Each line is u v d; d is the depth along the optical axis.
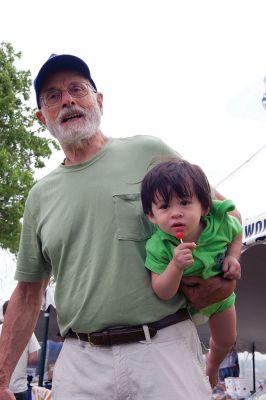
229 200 2.31
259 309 6.19
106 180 2.46
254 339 7.33
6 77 17.39
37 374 9.24
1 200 16.55
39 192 2.68
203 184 2.24
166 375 2.19
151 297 2.27
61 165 2.70
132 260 2.31
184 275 2.27
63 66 2.65
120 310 2.26
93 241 2.38
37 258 2.73
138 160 2.52
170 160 2.34
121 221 2.37
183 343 2.29
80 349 2.37
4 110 17.16
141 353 2.22
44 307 8.37
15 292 2.81
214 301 2.32
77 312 2.36
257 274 5.10
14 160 17.33
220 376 7.30
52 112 2.63
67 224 2.46
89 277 2.35
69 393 2.34
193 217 2.19
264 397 5.88
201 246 2.24
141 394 2.19
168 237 2.24
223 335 2.60
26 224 2.75
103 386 2.24
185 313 2.36
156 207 2.24
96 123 2.63
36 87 2.69
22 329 2.77
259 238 4.31
